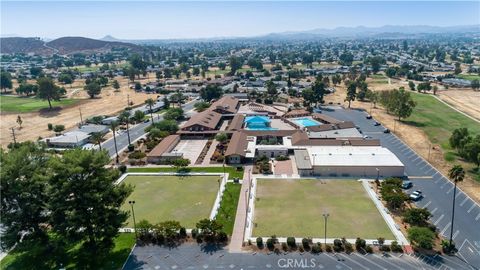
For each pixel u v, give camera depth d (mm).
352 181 115062
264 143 153125
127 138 169500
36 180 75812
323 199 103188
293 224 90188
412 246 80375
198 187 113500
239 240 84500
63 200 74500
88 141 166500
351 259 76812
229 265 75812
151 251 81438
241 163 132750
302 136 152375
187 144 158375
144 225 85875
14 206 76875
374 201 101312
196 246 82875
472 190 107250
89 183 75438
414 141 156000
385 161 121438
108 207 80688
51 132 183750
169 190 112000
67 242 78750
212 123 177625
